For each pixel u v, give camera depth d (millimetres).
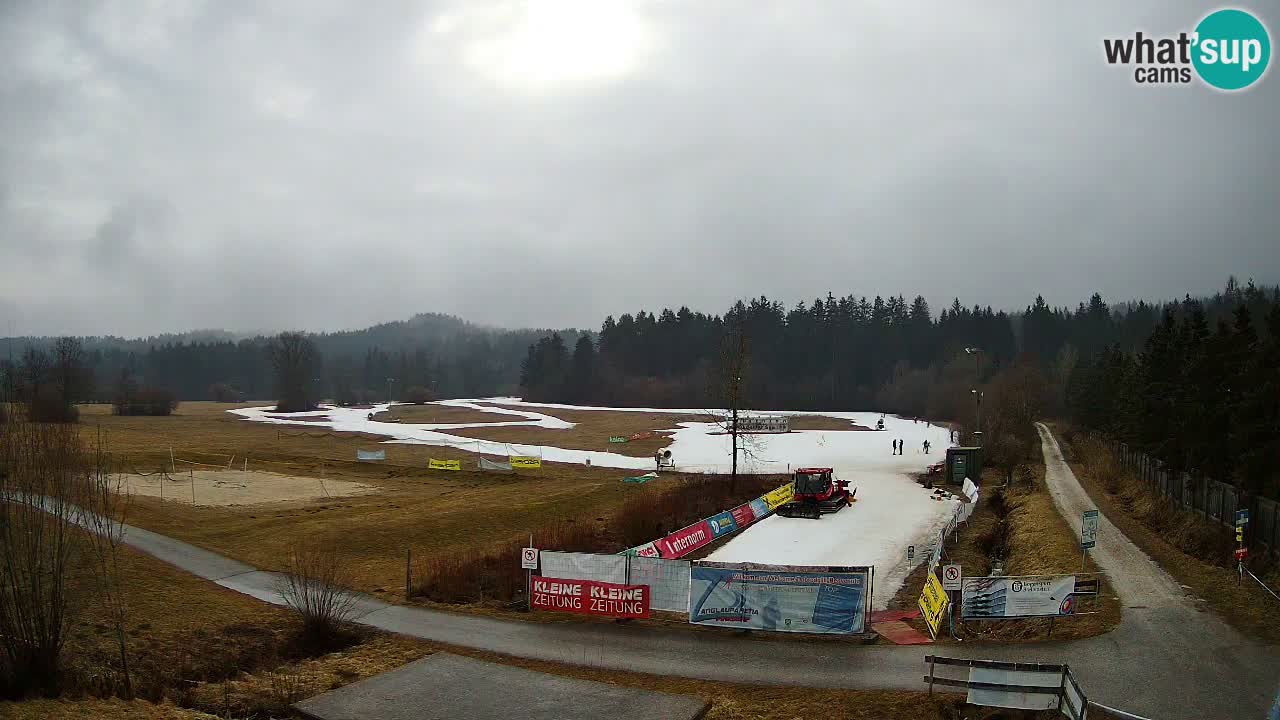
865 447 87062
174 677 17766
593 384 189500
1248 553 26562
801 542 36812
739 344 55250
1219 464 33188
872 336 187250
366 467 64562
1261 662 17625
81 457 20438
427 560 31531
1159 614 21312
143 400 134125
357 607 24375
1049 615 20672
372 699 15812
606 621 22812
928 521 42531
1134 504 42719
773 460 75250
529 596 24016
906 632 21406
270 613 23016
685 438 97125
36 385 39844
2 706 13891
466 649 20312
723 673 18219
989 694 14750
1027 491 48750
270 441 90625
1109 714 14492
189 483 51000
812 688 17047
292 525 37031
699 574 21969
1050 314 185750
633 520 38719
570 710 15250
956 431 95125
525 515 41750
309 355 179125
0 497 17141
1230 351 34344
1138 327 172875
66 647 18578
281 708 15867
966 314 184500
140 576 25484
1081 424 99812
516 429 113750
